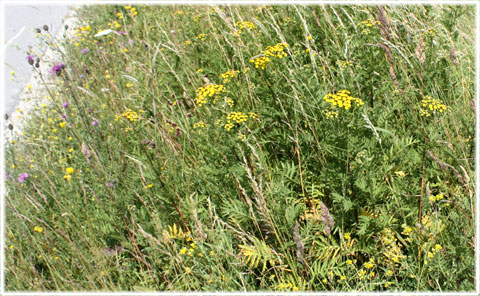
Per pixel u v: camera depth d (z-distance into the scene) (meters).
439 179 2.86
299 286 2.54
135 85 4.44
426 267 2.49
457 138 2.97
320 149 2.88
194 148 3.45
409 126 3.23
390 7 4.09
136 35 5.94
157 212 2.83
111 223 3.06
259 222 2.86
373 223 2.62
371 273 2.55
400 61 3.56
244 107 3.41
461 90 3.58
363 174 2.74
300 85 3.03
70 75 4.85
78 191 3.44
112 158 3.36
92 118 3.94
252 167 2.90
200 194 3.15
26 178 3.58
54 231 2.95
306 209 2.95
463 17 4.46
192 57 4.63
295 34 4.12
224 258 2.69
